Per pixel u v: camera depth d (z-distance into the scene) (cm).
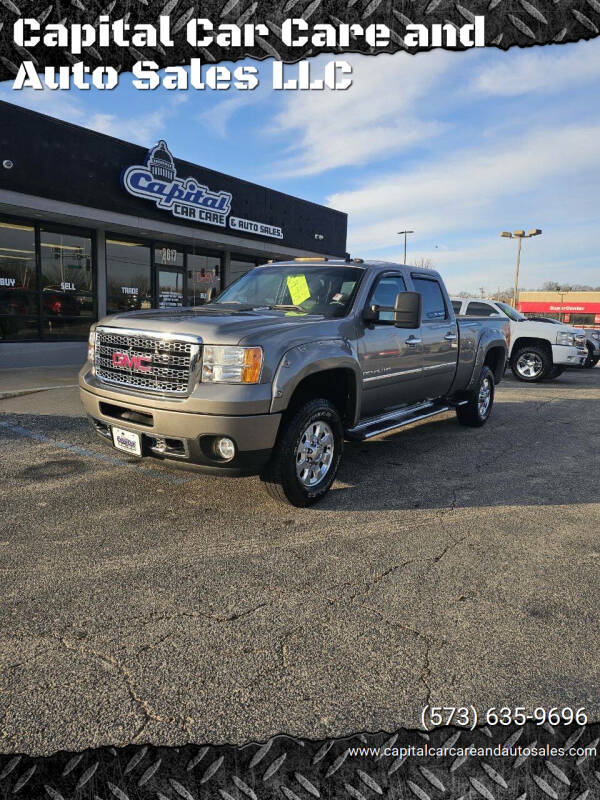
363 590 301
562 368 1387
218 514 406
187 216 1411
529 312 7212
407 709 210
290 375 382
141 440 395
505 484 498
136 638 252
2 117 1045
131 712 207
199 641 251
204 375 368
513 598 296
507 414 871
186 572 316
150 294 1491
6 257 1190
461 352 659
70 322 1318
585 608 287
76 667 232
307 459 418
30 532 365
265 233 1669
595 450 635
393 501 445
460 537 376
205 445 373
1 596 285
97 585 298
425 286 610
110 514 400
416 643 254
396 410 579
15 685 220
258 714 206
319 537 370
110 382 418
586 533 388
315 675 230
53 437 615
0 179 1056
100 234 1342
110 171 1243
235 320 403
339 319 461
